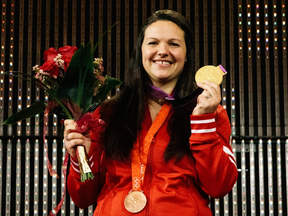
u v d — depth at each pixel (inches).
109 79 74.9
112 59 177.3
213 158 66.6
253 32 178.9
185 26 73.9
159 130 70.7
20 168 169.3
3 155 170.1
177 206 66.1
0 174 168.7
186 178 68.0
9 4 178.5
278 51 179.0
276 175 172.7
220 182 67.1
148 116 72.6
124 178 68.7
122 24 179.5
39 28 178.1
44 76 69.9
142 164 68.7
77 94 68.1
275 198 171.8
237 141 173.5
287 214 170.2
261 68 178.7
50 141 170.4
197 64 177.6
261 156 172.4
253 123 175.3
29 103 172.6
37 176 168.6
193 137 66.9
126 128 70.3
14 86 173.6
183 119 69.9
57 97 68.4
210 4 181.2
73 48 72.3
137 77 74.2
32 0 179.3
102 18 179.5
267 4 179.3
